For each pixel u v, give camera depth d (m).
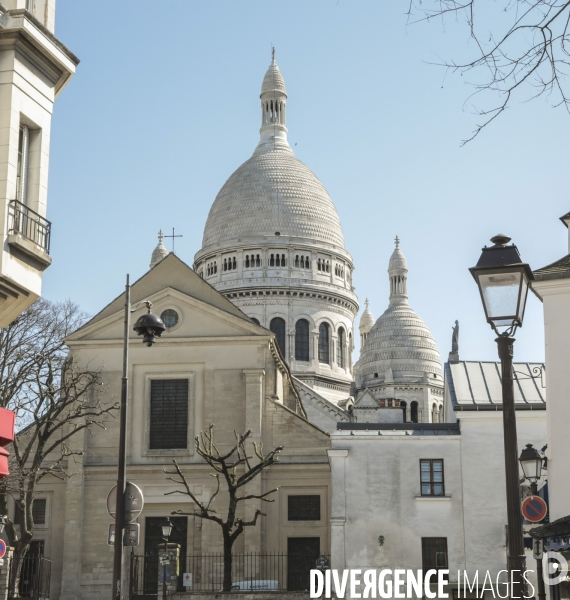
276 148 145.25
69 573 63.28
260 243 131.12
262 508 64.19
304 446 65.69
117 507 32.25
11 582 51.69
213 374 66.62
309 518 64.38
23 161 28.30
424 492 52.94
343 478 53.12
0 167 26.69
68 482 64.81
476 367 59.34
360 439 53.59
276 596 50.81
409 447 53.44
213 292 68.75
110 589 63.41
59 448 65.88
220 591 50.97
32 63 28.19
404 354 140.62
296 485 64.81
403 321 143.38
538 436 52.88
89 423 57.31
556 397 34.88
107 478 65.38
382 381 139.75
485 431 53.31
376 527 52.44
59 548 64.62
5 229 26.39
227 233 135.62
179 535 64.31
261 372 66.19
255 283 128.00
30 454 65.75
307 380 123.75
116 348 67.25
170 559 51.69
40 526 64.94
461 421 53.50
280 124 149.50
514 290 20.80
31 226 27.84
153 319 35.25
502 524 52.12
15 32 27.23
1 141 26.88
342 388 127.12
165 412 66.62
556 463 34.47
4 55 27.47
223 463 55.66
